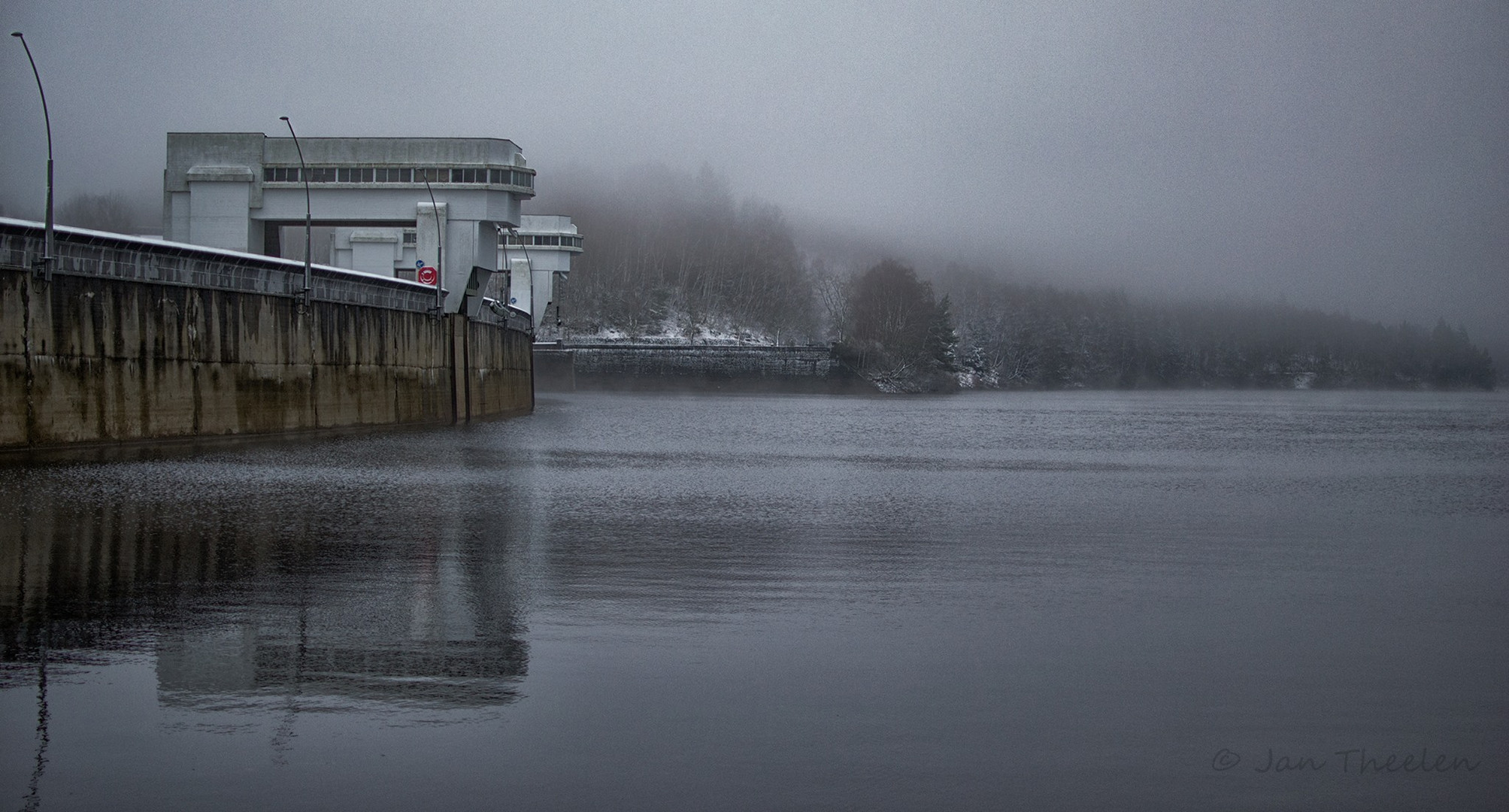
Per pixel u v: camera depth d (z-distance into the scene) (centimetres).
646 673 1867
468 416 9488
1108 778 1497
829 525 3622
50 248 4966
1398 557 3219
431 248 8881
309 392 7075
